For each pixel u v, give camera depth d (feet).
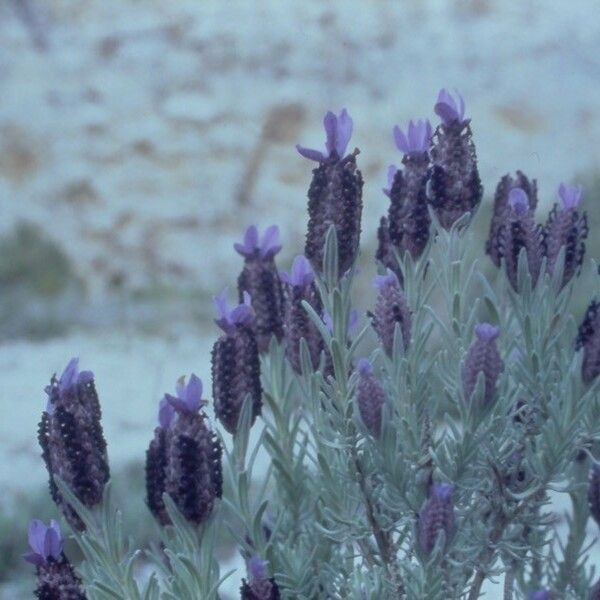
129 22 11.69
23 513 4.61
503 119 11.21
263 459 4.21
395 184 2.74
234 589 3.61
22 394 7.32
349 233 2.68
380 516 2.71
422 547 2.63
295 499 2.83
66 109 11.14
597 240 7.09
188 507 2.63
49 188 10.70
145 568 3.85
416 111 11.16
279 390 2.82
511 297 2.69
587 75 11.51
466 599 2.79
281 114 11.11
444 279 2.73
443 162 2.73
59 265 10.10
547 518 2.82
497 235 2.78
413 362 2.68
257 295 2.82
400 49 11.70
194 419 2.63
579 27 11.81
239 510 2.74
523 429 2.69
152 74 11.39
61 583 2.62
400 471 2.65
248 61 11.46
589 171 10.55
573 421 2.64
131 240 10.44
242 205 10.71
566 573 2.84
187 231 10.56
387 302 2.67
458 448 2.64
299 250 10.14
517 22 11.90
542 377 2.67
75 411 2.66
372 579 2.68
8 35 11.61
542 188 10.66
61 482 2.65
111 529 2.67
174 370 7.82
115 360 8.03
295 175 10.87
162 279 10.24
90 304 9.46
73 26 11.73
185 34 11.62
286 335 2.75
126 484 4.80
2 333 8.72
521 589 2.86
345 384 2.68
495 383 2.62
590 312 2.64
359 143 10.94
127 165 10.85
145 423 6.62
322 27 11.69
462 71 11.56
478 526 2.69
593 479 2.70
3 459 6.07
